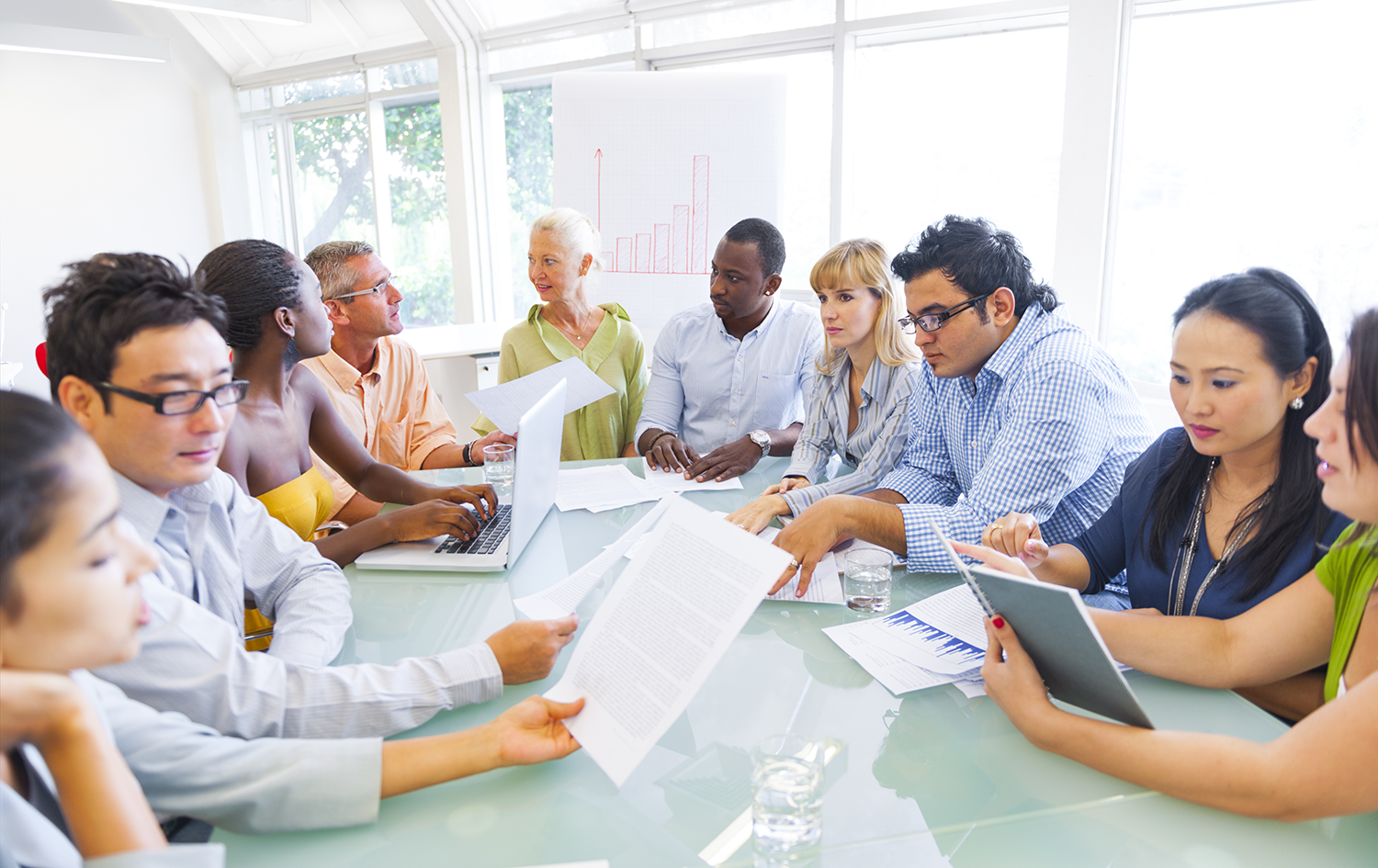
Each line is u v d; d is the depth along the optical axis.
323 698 0.96
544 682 1.08
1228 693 1.03
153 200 6.07
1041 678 0.96
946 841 0.78
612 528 1.66
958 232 1.49
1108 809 0.82
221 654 0.95
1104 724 0.88
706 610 0.90
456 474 2.09
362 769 0.83
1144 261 3.10
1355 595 0.92
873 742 0.94
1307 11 2.62
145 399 0.94
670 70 4.44
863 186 3.95
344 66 5.69
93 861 0.65
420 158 5.73
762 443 2.14
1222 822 0.80
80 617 0.65
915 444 1.86
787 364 2.49
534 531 1.62
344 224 6.33
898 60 3.70
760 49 4.12
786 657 1.15
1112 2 2.88
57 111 5.59
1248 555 1.12
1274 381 1.03
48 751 0.66
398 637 1.22
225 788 0.82
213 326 1.00
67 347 0.92
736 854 0.77
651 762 0.92
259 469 1.56
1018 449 1.43
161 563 1.06
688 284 3.87
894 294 1.95
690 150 3.77
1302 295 1.04
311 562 1.31
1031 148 3.42
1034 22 3.30
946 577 1.42
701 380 2.52
